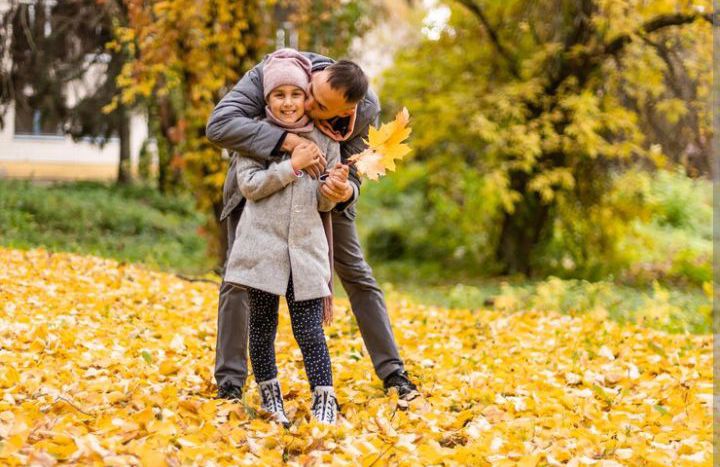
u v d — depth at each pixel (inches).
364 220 808.3
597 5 496.1
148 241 612.7
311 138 151.9
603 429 163.2
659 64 493.0
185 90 448.5
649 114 521.7
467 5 549.3
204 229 486.3
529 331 281.9
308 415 161.0
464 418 163.6
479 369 215.8
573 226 580.1
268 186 147.2
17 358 185.0
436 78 594.9
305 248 149.9
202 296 313.4
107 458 116.9
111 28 593.6
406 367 209.5
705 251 616.7
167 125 572.1
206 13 403.9
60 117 706.8
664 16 481.1
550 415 172.1
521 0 543.2
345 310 302.8
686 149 525.0
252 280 148.2
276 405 156.6
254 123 149.1
